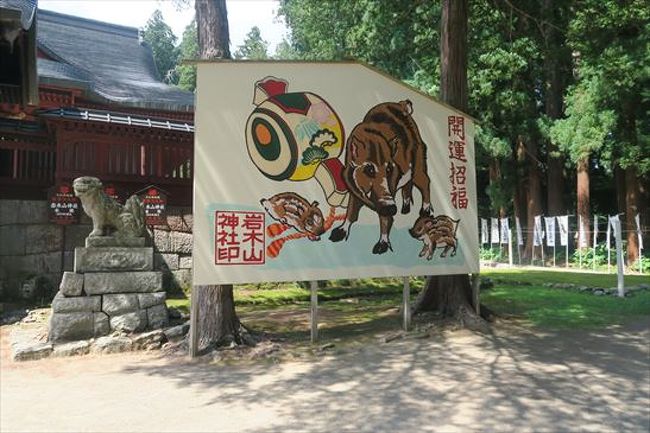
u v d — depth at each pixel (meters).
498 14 12.36
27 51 6.71
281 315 9.41
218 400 4.70
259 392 4.93
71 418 4.25
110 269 7.04
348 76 7.24
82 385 5.18
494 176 24.92
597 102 16.91
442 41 9.16
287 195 6.72
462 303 8.24
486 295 11.75
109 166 11.09
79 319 6.73
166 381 5.33
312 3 18.61
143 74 19.22
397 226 7.48
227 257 6.34
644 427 3.99
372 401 4.63
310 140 6.91
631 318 8.71
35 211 10.55
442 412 4.33
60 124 10.65
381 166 7.41
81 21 20.58
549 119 20.91
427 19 13.77
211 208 6.31
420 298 8.97
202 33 7.51
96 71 17.55
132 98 14.30
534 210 24.14
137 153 11.42
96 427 4.04
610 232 20.56
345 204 7.11
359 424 4.07
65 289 6.76
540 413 4.29
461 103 8.90
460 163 8.09
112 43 20.62
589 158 22.08
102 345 6.54
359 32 17.97
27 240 10.44
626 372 5.49
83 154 10.87
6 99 9.38
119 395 4.86
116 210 7.27
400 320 8.45
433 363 5.92
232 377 5.47
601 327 7.96
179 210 11.78
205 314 6.79
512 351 6.45
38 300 10.13
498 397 4.70
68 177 10.67
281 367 5.88
